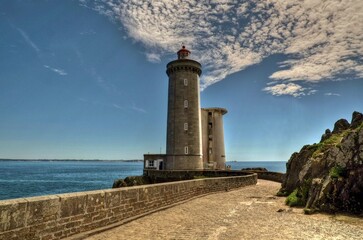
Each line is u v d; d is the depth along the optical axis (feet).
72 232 24.91
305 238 26.13
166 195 43.96
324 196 38.68
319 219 33.91
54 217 23.13
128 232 28.19
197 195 57.00
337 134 59.72
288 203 46.06
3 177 310.86
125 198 33.42
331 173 40.55
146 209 37.86
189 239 26.11
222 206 44.83
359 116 57.67
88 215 27.09
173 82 155.63
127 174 388.37
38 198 22.02
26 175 351.46
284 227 30.48
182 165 145.48
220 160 203.00
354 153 39.81
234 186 76.07
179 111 150.71
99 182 255.91
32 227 21.06
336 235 26.91
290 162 63.57
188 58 164.86
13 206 19.76
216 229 29.84
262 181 109.09
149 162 160.25
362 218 33.27
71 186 217.97
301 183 48.93
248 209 42.11
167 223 32.42
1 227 18.84
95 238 25.64
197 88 156.76
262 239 26.08
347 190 37.35
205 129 201.05
